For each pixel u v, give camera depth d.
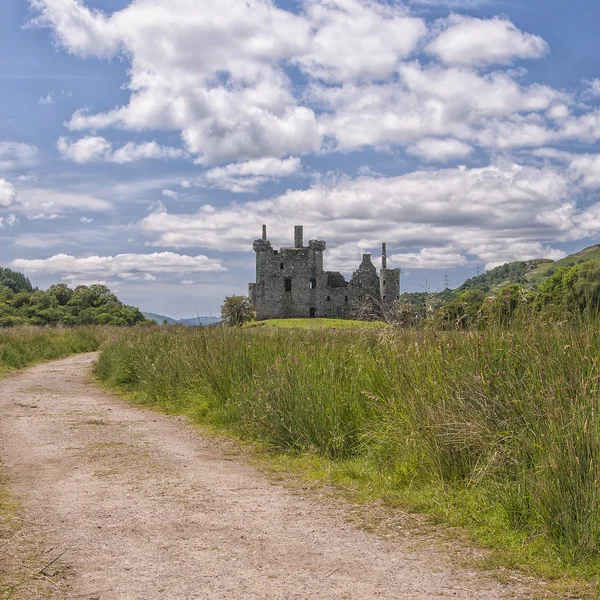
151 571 4.35
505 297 7.41
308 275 97.12
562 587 4.09
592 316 6.65
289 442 8.16
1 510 5.57
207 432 9.52
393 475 6.57
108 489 6.37
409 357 7.77
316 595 3.98
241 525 5.35
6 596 3.84
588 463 4.79
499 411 6.22
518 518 5.09
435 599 3.93
